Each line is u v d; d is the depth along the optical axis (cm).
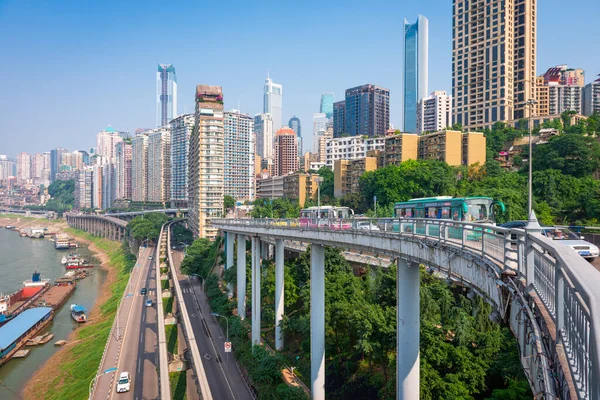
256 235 5966
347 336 4678
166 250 13812
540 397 834
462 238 1936
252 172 19775
